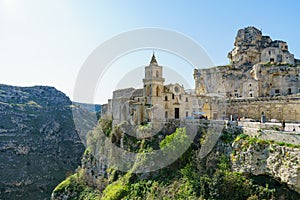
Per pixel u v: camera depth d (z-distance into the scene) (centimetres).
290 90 7900
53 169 19062
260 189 3906
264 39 10188
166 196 4722
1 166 17912
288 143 3703
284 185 3784
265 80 8269
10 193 15812
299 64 9550
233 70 9244
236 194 4025
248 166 4141
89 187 7825
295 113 6312
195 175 4688
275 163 3775
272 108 6800
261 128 4319
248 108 7294
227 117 7706
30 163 19150
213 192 4188
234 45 10619
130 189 5516
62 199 8038
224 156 4650
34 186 16788
